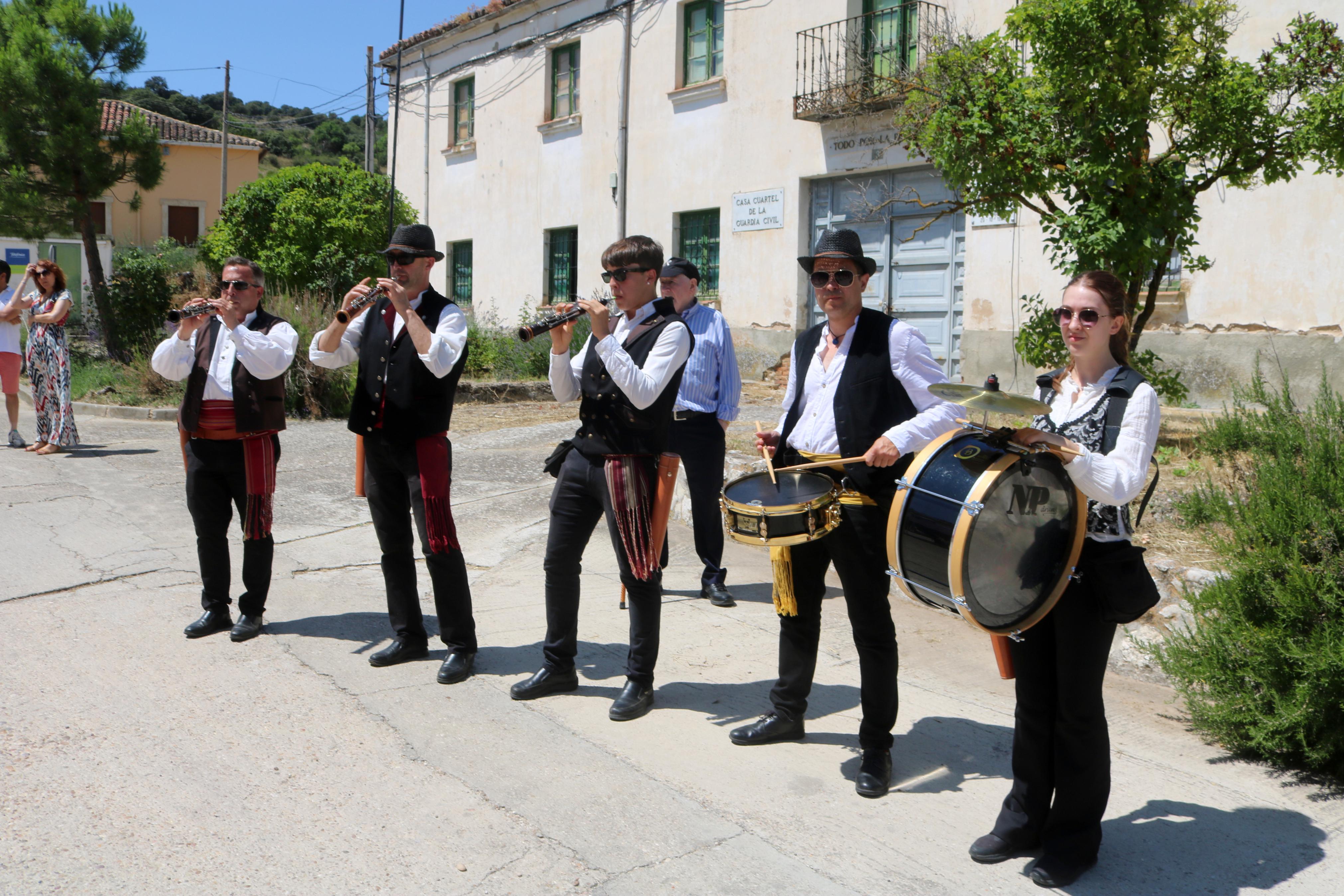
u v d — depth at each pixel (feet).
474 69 71.82
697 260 56.49
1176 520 18.81
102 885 9.52
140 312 52.24
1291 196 33.40
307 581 19.94
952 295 45.03
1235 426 20.21
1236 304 34.78
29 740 12.50
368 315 15.42
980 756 13.05
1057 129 24.08
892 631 12.09
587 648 16.81
